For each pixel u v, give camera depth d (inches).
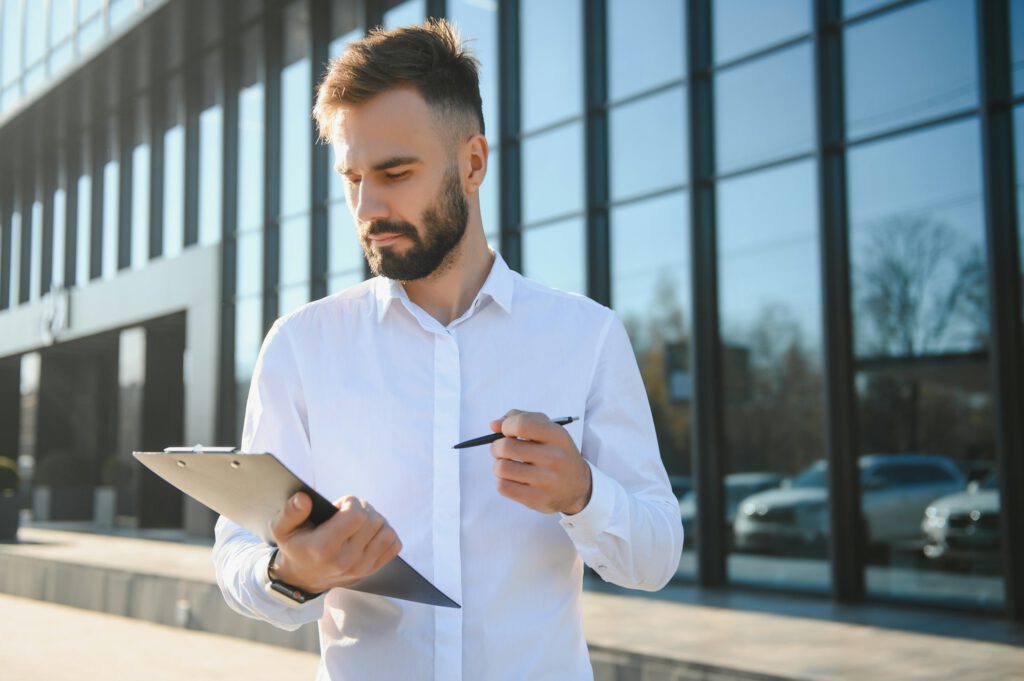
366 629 60.4
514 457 51.2
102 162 764.6
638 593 317.1
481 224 66.4
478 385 63.4
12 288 903.1
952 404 276.5
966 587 270.5
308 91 554.3
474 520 61.2
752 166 330.0
